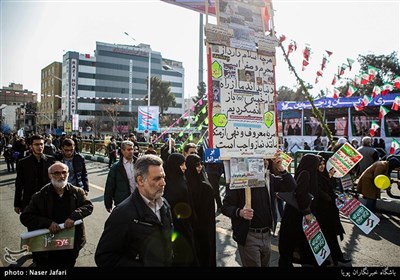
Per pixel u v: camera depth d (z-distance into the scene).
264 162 3.49
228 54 3.22
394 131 13.61
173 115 76.38
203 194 3.40
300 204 3.58
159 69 81.31
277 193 3.73
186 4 5.16
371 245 5.27
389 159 7.79
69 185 3.69
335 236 4.43
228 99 3.18
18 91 117.88
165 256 2.32
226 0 3.24
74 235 3.44
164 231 2.37
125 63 77.25
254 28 3.43
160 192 2.38
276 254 4.93
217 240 5.57
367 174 6.98
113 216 2.26
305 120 17.17
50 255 3.38
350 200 4.52
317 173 4.50
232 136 3.19
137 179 2.39
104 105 64.62
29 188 4.79
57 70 74.56
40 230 3.26
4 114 91.06
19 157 13.61
